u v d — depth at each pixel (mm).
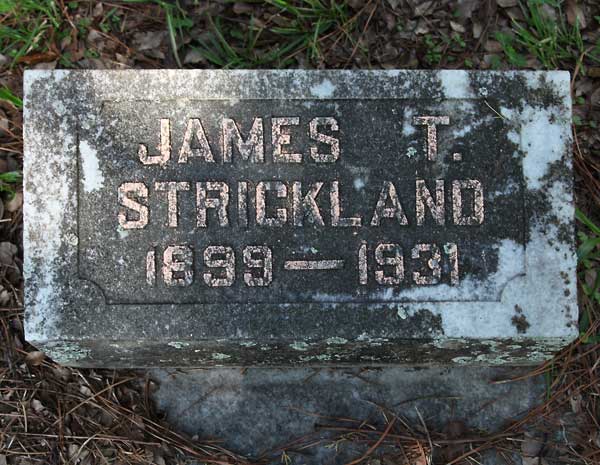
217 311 1259
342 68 1484
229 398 1419
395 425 1413
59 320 1255
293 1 1489
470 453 1394
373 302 1263
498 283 1266
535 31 1486
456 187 1273
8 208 1446
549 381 1411
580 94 1478
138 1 1480
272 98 1277
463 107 1283
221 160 1273
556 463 1403
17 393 1393
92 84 1274
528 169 1277
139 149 1271
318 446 1408
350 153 1276
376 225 1270
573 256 1271
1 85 1469
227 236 1266
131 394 1409
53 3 1471
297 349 1303
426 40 1484
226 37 1488
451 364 1389
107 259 1261
